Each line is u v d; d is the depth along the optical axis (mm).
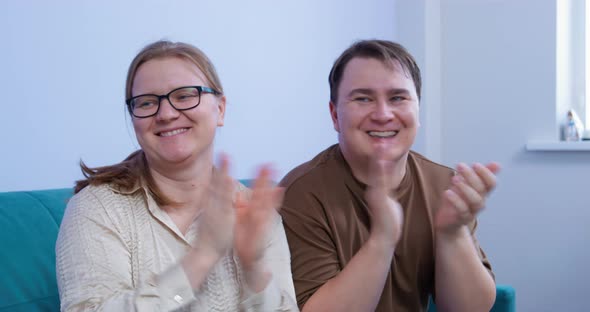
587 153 2795
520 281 2984
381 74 1290
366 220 1324
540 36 2916
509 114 3014
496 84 3051
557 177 2881
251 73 2359
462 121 3154
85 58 1773
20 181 1605
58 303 1245
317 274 1253
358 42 1402
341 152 1383
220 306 1089
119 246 1050
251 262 999
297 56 2609
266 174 968
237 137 2283
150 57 1173
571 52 3021
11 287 1171
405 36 3191
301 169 1399
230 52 2268
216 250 929
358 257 1198
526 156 2969
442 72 3203
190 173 1172
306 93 2668
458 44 3154
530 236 2955
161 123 1140
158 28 1997
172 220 1149
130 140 1920
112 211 1076
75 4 1744
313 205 1292
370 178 1205
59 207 1373
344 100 1321
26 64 1618
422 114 3129
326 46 2783
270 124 2455
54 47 1689
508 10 3006
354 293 1178
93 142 1800
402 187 1361
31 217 1290
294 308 1111
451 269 1309
